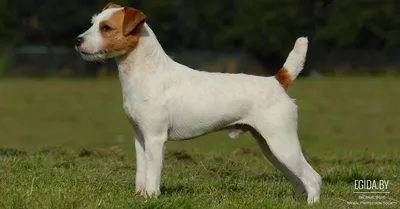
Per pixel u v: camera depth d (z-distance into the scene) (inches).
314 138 776.3
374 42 1724.9
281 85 316.8
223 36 1891.0
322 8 1705.2
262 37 1787.6
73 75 1914.4
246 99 311.1
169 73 315.0
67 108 1082.1
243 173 410.0
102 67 1909.4
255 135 324.8
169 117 311.7
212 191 345.4
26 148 518.3
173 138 319.0
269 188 363.3
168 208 290.5
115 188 339.0
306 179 312.7
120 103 1155.9
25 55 1934.1
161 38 1883.6
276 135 309.0
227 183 369.1
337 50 1734.7
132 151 545.6
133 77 313.0
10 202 289.4
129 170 414.3
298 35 1745.8
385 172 420.5
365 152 522.6
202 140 738.8
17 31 1991.9
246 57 1872.5
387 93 1246.3
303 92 1259.8
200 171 411.8
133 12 307.4
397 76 1654.8
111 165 425.7
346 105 1080.2
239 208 298.7
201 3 1958.7
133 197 307.7
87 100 1194.0
